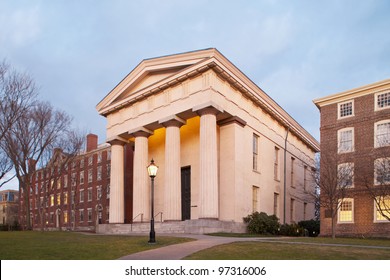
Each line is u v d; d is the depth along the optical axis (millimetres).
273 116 40688
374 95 32875
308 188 47750
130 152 44156
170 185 32344
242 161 33406
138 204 35750
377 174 30500
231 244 18094
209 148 30031
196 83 32000
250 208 33938
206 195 29297
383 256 14766
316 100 36125
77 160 60000
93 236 25656
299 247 17234
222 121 33531
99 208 65562
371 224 30781
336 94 34875
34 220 79062
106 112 40875
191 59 32812
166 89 34719
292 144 45906
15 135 38656
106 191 65000
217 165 31609
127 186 43469
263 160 37625
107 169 65375
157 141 39312
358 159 32500
